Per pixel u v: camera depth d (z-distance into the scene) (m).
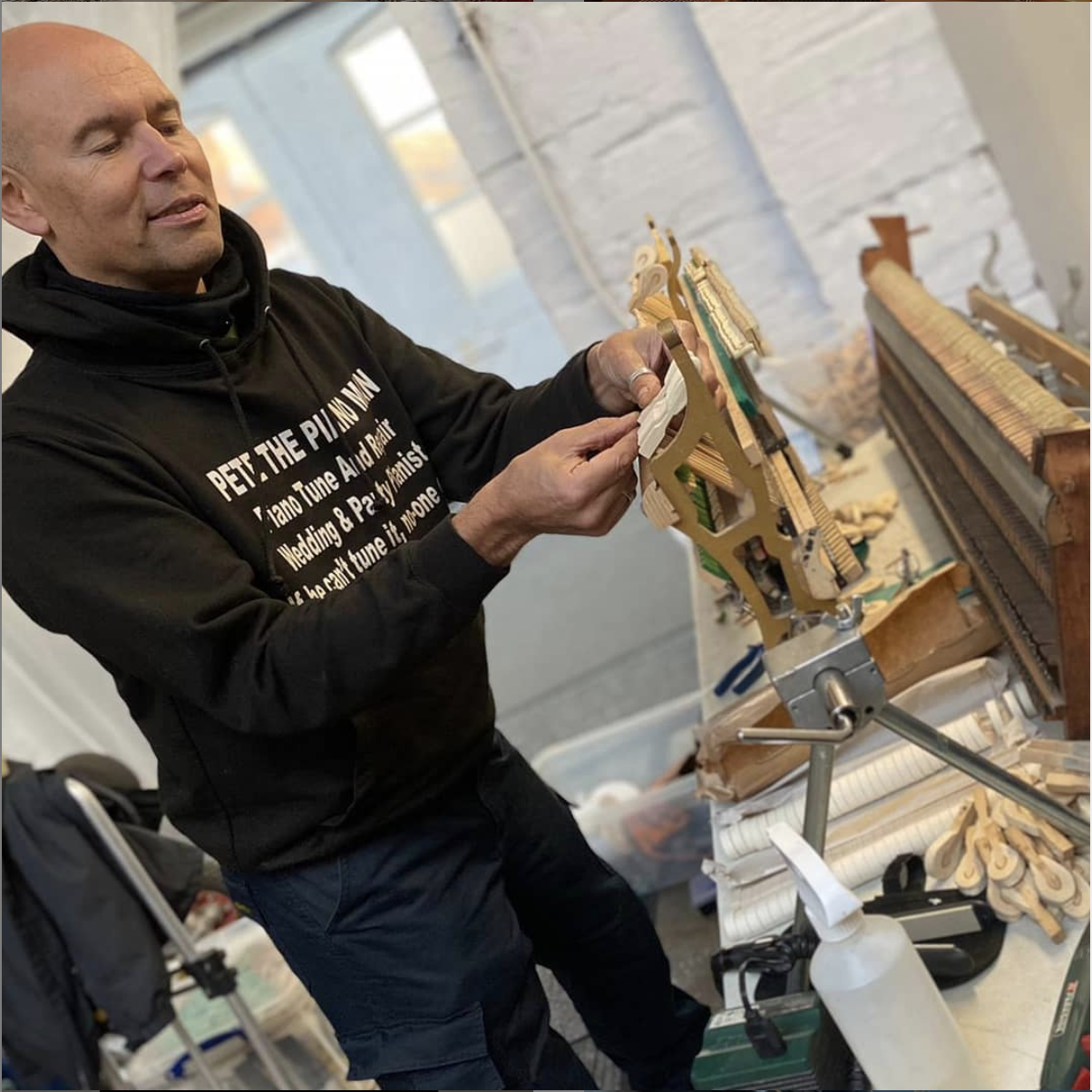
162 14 2.48
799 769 1.52
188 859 2.23
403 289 4.46
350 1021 1.40
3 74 1.24
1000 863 1.22
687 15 2.93
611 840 2.53
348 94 4.24
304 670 1.16
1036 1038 1.07
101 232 1.25
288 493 1.33
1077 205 2.48
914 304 2.21
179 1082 2.47
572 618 4.27
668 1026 1.66
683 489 1.22
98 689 2.67
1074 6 2.07
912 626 1.54
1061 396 1.76
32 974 2.10
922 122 3.00
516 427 1.50
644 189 3.04
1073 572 1.29
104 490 1.20
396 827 1.36
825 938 0.93
